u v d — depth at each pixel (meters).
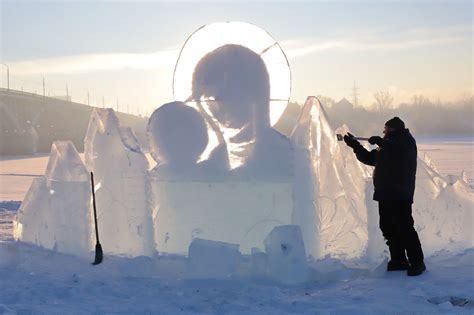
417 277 7.34
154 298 6.64
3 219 13.90
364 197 8.74
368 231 8.27
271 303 6.36
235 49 8.94
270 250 7.36
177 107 8.77
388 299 6.42
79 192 8.88
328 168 8.74
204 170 8.59
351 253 8.70
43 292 6.90
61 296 6.79
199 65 9.04
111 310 6.17
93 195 8.44
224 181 8.52
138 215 8.48
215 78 8.87
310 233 8.35
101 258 8.35
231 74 8.81
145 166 8.58
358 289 6.88
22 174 29.89
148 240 8.39
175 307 6.27
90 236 8.88
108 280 7.46
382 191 7.57
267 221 8.43
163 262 8.37
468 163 28.38
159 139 8.75
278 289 6.86
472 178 20.70
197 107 8.88
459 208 8.77
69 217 8.91
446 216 8.77
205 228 8.53
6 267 8.20
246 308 6.18
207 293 6.79
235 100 8.71
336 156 8.86
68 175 9.11
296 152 8.45
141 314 6.05
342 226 8.77
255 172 8.49
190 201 8.59
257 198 8.46
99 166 9.02
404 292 6.68
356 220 8.76
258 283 7.26
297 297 6.62
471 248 8.72
